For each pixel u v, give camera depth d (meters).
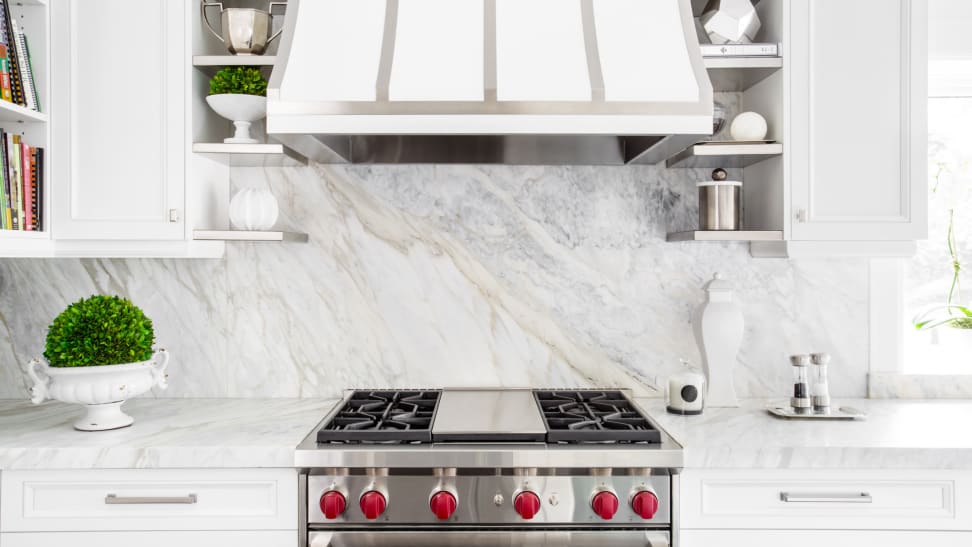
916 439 1.67
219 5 2.03
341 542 1.58
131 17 1.89
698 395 1.95
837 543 1.61
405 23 1.75
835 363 2.25
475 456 1.56
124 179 1.89
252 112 1.98
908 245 1.93
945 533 1.61
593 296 2.24
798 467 1.60
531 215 2.24
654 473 1.59
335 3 1.78
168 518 1.60
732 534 1.61
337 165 2.24
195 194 1.94
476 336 2.24
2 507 1.59
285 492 1.60
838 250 1.93
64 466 1.57
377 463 1.56
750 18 1.96
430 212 2.24
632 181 2.25
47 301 2.22
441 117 1.66
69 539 1.59
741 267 2.24
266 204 2.01
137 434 1.72
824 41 1.91
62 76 1.88
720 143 1.94
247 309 2.23
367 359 2.24
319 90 1.66
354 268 2.24
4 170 1.75
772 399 2.20
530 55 1.71
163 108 1.89
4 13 1.75
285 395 2.23
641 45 1.73
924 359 2.38
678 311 2.25
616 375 2.24
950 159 2.41
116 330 1.72
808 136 1.91
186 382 2.23
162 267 2.22
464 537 1.57
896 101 1.91
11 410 2.03
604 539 1.58
